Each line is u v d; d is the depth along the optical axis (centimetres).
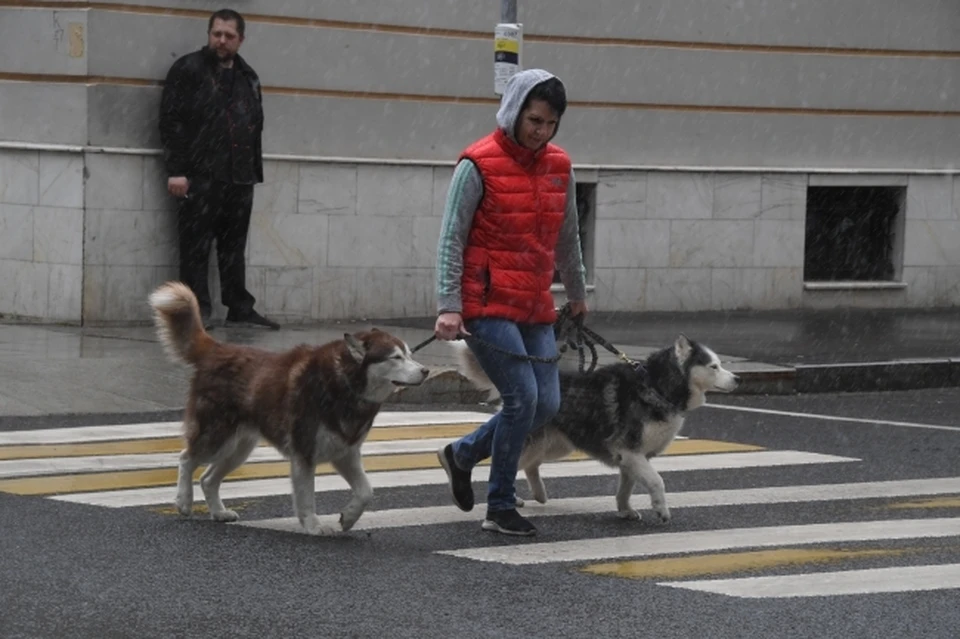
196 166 1803
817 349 1864
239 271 1850
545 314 957
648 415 1016
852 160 2331
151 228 1841
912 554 938
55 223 1827
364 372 911
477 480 1164
